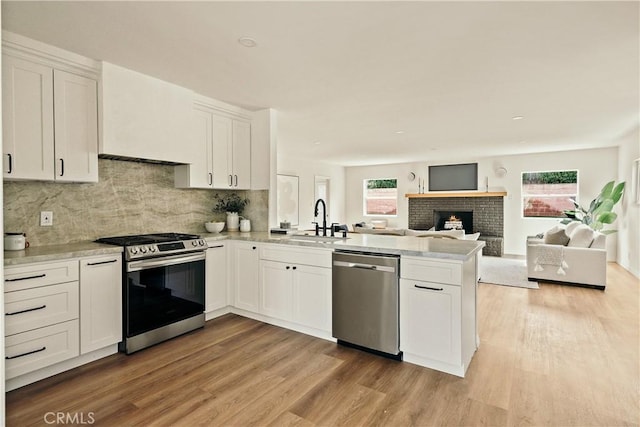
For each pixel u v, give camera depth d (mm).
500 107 3967
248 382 2285
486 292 4559
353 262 2744
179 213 3746
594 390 2184
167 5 1934
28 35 2275
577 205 6879
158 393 2148
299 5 1937
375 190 10000
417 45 2426
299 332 3170
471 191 8367
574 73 2938
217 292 3527
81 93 2631
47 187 2727
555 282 5008
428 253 2408
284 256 3223
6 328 2109
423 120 4586
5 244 2404
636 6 1939
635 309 3830
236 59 2654
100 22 2113
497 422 1874
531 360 2602
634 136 5504
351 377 2355
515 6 1948
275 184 4152
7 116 2270
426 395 2135
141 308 2771
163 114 3107
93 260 2512
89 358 2559
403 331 2559
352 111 4141
